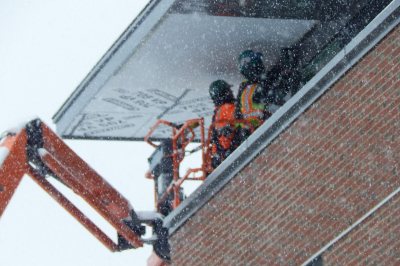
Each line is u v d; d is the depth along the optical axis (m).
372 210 26.05
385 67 25.89
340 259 26.77
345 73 26.81
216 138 32.09
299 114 28.03
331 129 27.19
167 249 32.72
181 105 36.97
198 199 31.34
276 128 28.64
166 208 34.25
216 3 30.62
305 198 27.86
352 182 26.61
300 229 27.95
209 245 30.95
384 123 25.88
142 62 33.31
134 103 36.31
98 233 32.72
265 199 29.05
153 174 35.25
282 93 33.38
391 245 25.53
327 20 32.72
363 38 26.20
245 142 29.62
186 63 33.81
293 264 28.11
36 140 30.89
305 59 34.00
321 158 27.44
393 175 25.61
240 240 29.83
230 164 30.12
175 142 33.41
